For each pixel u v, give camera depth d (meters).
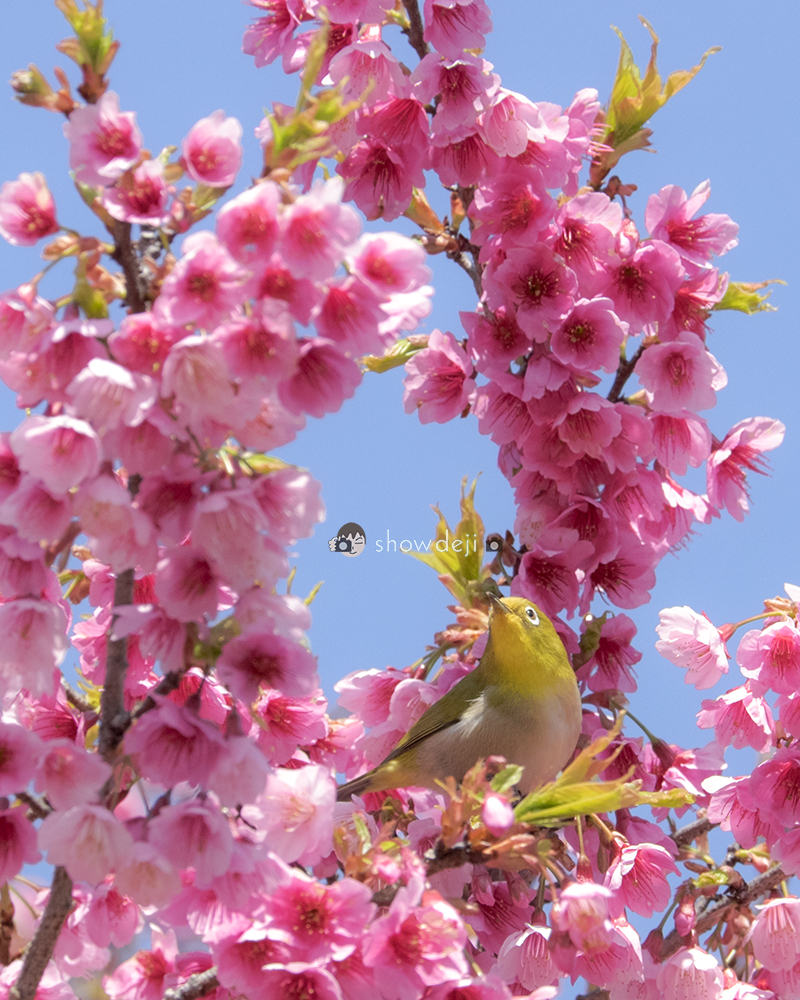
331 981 1.46
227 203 1.44
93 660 1.54
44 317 1.45
